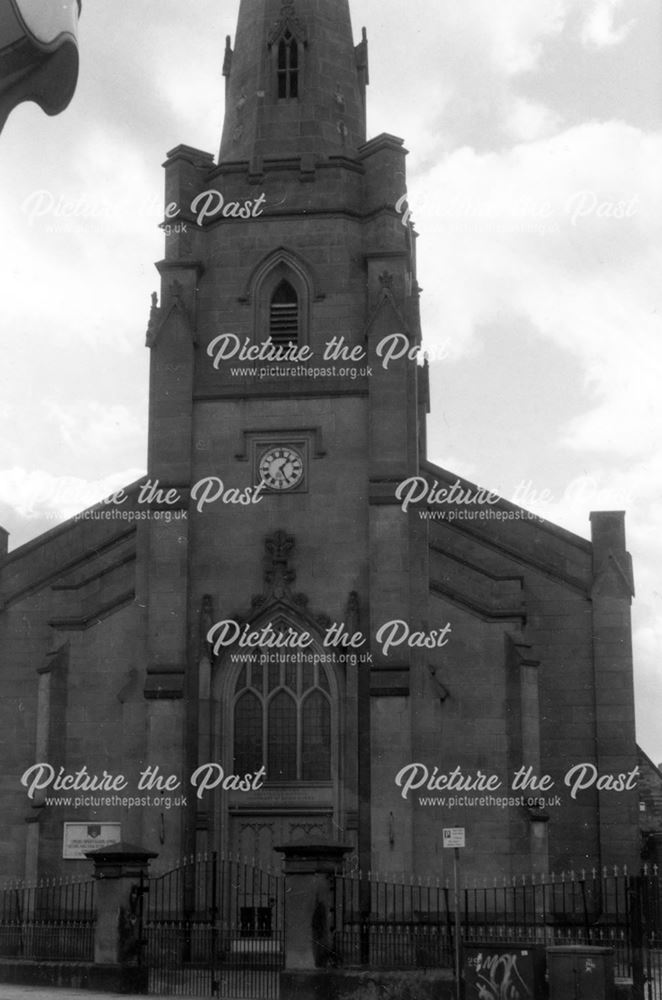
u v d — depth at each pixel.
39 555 55.56
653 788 64.44
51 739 50.72
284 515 51.50
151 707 49.47
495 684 50.25
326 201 53.94
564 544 54.62
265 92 56.22
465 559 52.09
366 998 33.34
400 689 48.78
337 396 52.22
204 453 52.31
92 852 38.75
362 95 58.41
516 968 31.61
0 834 52.47
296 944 34.06
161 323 53.00
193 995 37.16
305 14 57.41
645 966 34.84
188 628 50.62
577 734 52.56
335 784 48.91
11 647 54.34
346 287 53.28
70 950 43.44
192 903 48.16
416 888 47.44
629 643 53.00
